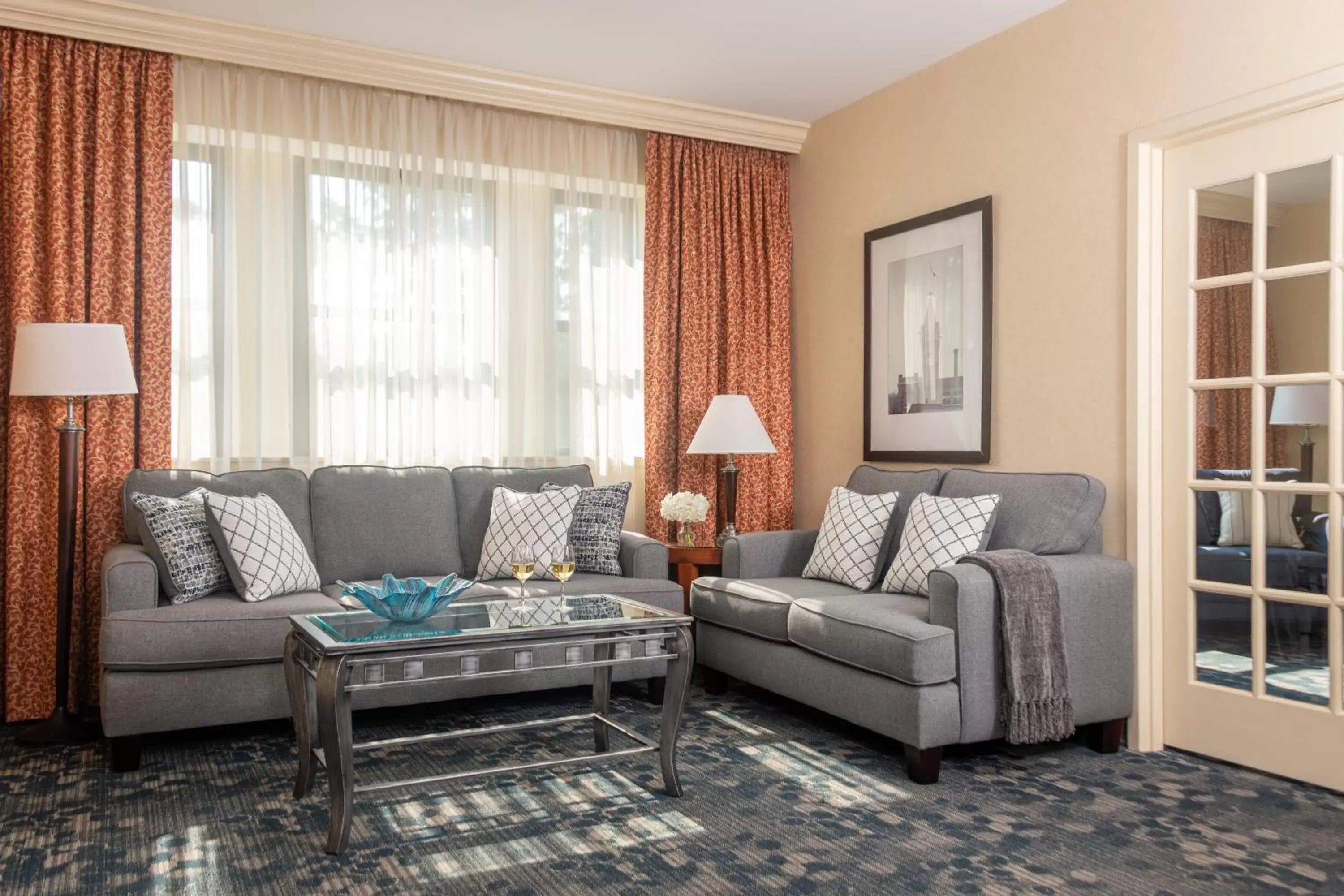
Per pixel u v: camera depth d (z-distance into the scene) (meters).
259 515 3.80
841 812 2.93
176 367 4.28
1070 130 3.99
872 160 5.07
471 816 2.88
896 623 3.25
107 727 3.23
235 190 4.39
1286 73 3.24
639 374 5.30
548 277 5.05
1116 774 3.32
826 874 2.49
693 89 5.02
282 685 3.49
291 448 4.52
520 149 5.00
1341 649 3.13
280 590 3.74
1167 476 3.67
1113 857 2.60
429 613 2.96
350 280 4.60
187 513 3.67
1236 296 3.46
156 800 3.00
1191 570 3.58
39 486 3.99
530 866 2.54
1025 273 4.19
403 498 4.45
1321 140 3.20
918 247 4.73
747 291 5.48
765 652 3.98
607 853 2.62
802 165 5.61
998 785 3.18
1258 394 3.37
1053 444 4.06
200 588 3.59
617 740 3.66
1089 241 3.91
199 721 3.36
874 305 5.01
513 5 4.04
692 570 4.75
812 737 3.73
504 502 4.47
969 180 4.48
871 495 4.33
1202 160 3.57
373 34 4.33
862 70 4.76
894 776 3.26
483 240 4.89
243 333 4.42
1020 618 3.28
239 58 4.31
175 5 4.03
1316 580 3.21
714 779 3.23
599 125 5.19
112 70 4.14
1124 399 3.76
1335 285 3.16
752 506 5.43
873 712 3.34
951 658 3.20
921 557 3.81
